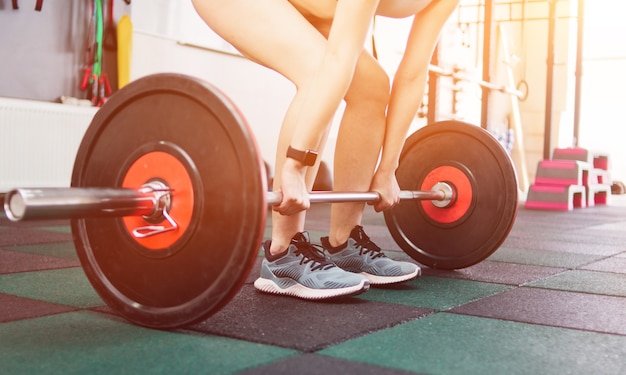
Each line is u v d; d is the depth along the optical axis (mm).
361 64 1458
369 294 1538
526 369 973
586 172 5773
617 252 2553
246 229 1034
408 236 1946
